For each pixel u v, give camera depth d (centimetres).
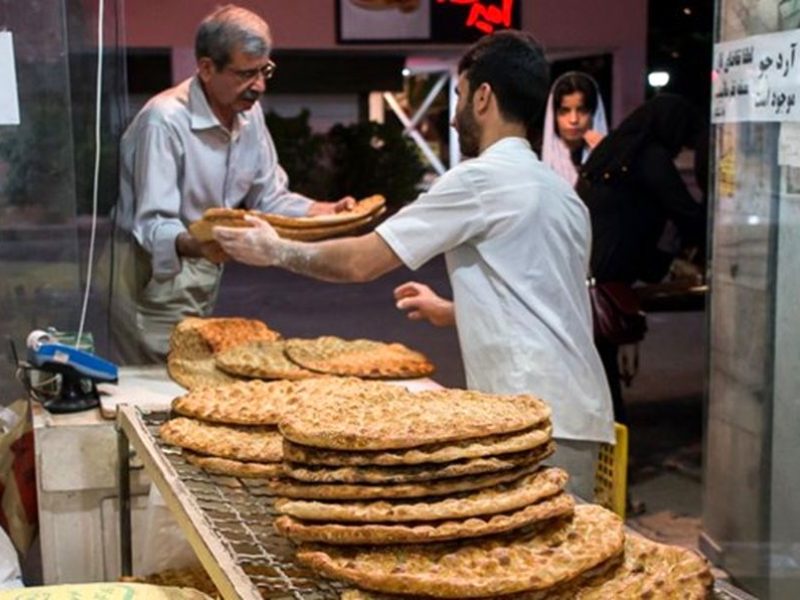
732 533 312
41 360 188
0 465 208
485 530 111
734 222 304
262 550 119
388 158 1021
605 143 368
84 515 187
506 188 196
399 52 901
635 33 869
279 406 150
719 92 308
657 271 388
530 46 205
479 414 128
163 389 199
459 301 204
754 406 294
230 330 221
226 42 250
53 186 238
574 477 205
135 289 260
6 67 227
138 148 260
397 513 111
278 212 282
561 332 200
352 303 805
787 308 273
